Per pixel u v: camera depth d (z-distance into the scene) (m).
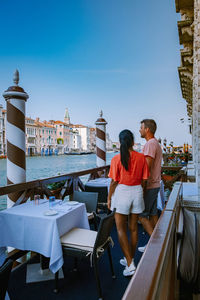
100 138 7.80
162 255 0.91
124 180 2.78
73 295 2.65
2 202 13.75
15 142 3.98
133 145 2.79
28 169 44.53
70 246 2.76
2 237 3.04
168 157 12.98
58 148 129.00
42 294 2.67
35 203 3.53
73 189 5.39
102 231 2.61
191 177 6.67
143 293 0.63
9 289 2.77
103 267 3.26
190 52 6.38
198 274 2.00
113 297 2.59
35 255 3.68
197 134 4.18
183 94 12.28
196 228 2.01
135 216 2.89
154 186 3.17
